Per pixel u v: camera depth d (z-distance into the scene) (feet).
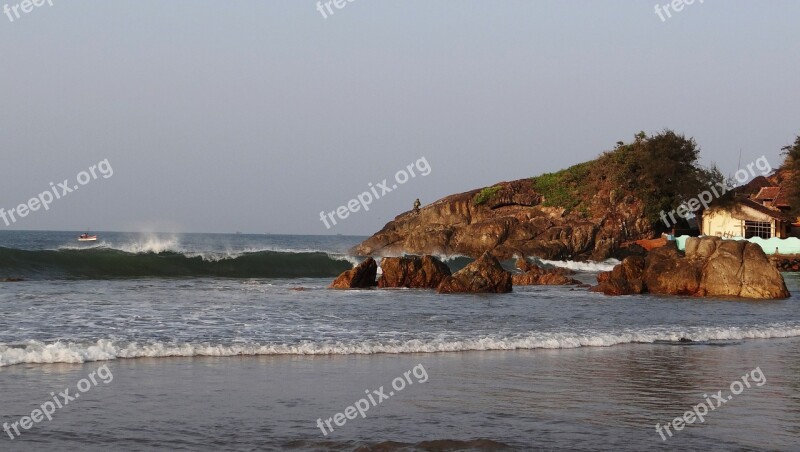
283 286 167.94
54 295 129.49
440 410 51.98
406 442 44.09
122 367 63.77
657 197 314.55
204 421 47.85
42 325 87.71
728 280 156.25
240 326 91.66
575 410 52.60
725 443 45.14
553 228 301.63
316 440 44.37
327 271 228.43
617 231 306.55
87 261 194.29
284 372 63.87
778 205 305.94
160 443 43.16
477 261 158.81
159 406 51.26
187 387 57.11
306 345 75.41
